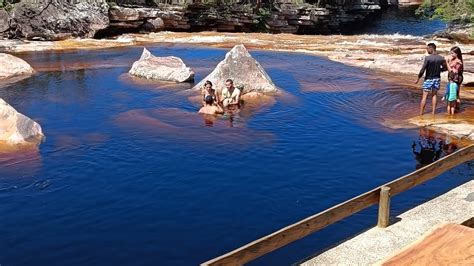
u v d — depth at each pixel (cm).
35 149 1210
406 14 5578
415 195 958
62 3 3291
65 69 2325
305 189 993
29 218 870
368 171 1091
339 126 1413
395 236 691
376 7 5028
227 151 1197
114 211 895
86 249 772
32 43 3039
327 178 1048
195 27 3866
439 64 1458
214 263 553
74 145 1242
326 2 4512
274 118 1486
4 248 776
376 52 2766
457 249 540
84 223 852
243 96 1709
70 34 3309
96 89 1894
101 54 2766
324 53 2772
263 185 1008
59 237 808
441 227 585
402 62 2331
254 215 881
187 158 1152
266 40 3325
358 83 1989
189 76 2014
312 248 768
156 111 1554
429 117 1498
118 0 3709
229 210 898
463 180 1029
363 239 683
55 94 1822
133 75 2138
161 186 1000
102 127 1395
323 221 657
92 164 1116
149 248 773
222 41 3247
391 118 1497
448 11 3391
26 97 1781
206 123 1426
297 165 1117
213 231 825
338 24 4519
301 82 2006
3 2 3419
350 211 686
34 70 2273
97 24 3359
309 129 1384
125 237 806
